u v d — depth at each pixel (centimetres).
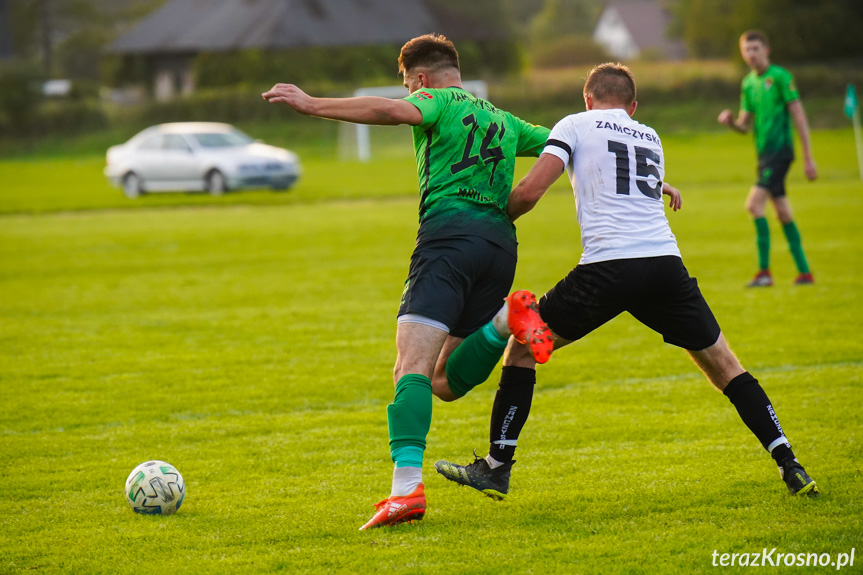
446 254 1502
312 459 1903
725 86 15362
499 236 1544
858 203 6494
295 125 15712
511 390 1573
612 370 2616
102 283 4366
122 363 2800
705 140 13062
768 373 2481
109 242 5872
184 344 3052
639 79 15938
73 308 3728
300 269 4672
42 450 1989
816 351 2703
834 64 17400
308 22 18125
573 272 1574
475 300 1558
